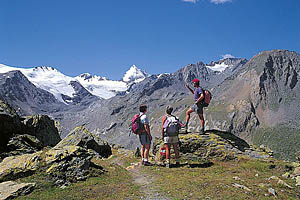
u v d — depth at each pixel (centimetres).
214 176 1246
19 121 1903
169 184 1111
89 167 1280
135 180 1241
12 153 1622
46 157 1242
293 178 1209
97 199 939
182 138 1677
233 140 1723
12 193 964
